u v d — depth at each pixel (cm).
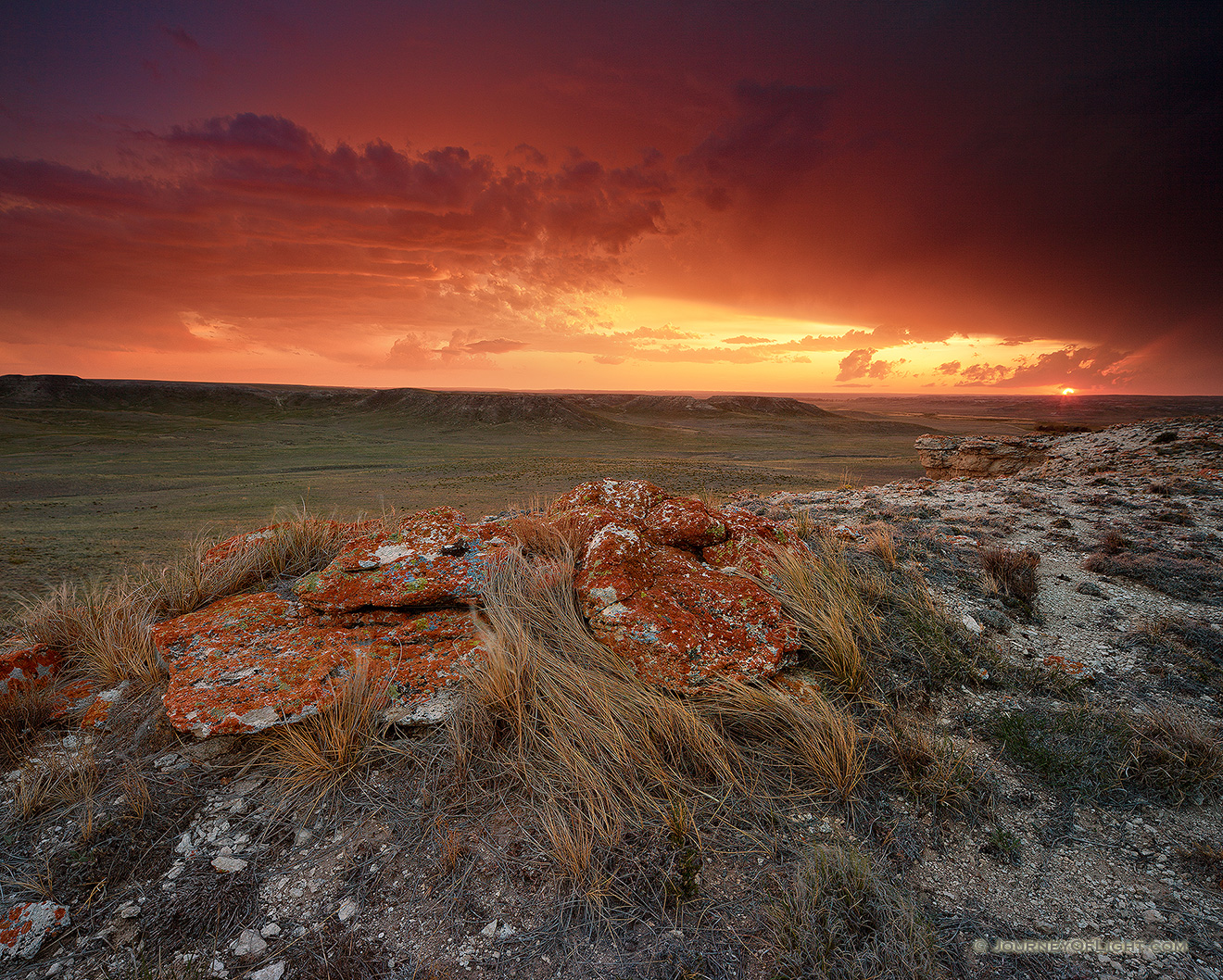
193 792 265
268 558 486
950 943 203
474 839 244
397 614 388
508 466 9044
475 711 295
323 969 196
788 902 212
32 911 209
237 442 12875
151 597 425
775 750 287
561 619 370
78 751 288
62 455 10288
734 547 461
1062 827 252
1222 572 512
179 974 193
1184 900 219
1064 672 359
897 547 536
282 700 294
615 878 224
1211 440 1533
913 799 263
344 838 246
